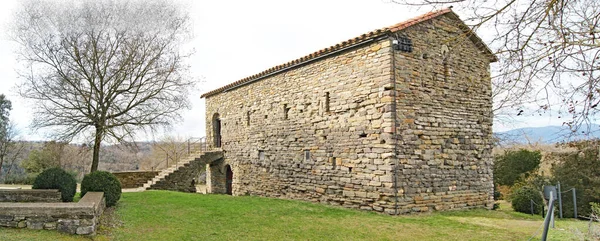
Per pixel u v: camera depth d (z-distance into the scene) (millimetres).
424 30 11734
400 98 10914
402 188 10773
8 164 34156
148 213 9859
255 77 17141
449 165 11930
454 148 12117
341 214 10570
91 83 13430
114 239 7285
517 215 12188
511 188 20266
